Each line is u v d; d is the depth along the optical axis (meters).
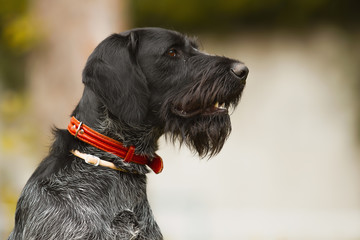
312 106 18.91
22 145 11.75
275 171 18.94
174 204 16.62
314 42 18.88
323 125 18.89
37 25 11.48
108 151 5.82
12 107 11.91
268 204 18.88
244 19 18.77
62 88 11.58
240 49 19.02
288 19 18.67
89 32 11.49
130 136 5.93
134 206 5.90
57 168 5.75
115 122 5.86
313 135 18.91
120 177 5.84
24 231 5.64
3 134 11.66
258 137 19.03
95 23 11.52
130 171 5.89
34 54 11.73
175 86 6.21
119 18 11.85
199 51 6.47
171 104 6.20
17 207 5.92
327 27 18.84
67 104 11.55
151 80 6.15
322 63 18.88
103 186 5.70
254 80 19.06
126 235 5.66
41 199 5.58
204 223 16.34
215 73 6.21
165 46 6.20
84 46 11.48
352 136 18.70
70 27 11.48
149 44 6.18
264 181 18.94
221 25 18.73
